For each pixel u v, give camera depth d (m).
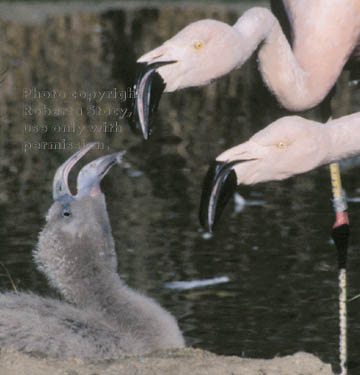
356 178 15.44
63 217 9.06
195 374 7.75
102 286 9.09
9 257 11.47
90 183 9.15
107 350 8.49
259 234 12.64
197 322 9.75
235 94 23.70
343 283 9.83
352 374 8.70
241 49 8.38
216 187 7.96
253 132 19.31
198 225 13.05
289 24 9.74
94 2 41.94
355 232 12.66
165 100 23.48
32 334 8.34
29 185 15.19
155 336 8.88
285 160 8.03
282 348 9.15
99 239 9.09
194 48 8.16
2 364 7.67
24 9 39.19
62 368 7.76
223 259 11.66
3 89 23.09
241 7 38.22
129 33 33.22
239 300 10.35
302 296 10.45
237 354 9.00
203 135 19.20
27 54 28.66
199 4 39.81
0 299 8.88
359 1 9.33
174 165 16.66
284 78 8.98
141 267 11.33
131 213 13.62
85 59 27.91
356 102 21.61
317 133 8.08
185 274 11.12
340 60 9.38
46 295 9.83
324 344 9.26
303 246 12.12
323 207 13.84
